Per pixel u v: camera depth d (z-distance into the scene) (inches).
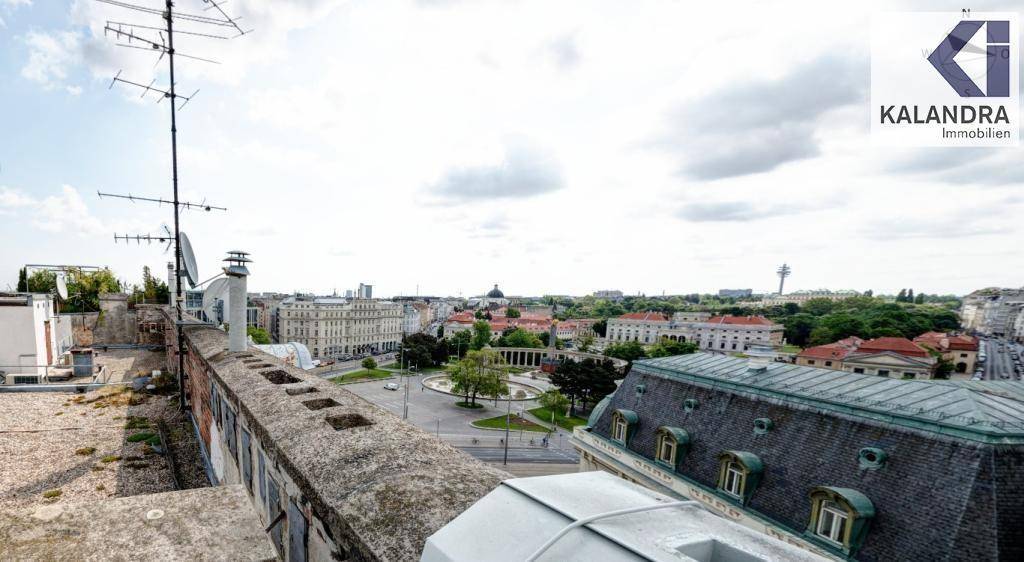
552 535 77.1
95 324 1125.7
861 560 407.5
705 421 629.3
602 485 102.5
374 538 113.9
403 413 2092.8
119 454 402.9
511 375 3312.0
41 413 511.5
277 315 4318.4
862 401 492.4
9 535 100.3
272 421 214.7
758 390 588.1
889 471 426.6
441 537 82.6
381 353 4387.3
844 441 475.2
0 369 755.4
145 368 810.8
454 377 2317.9
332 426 201.8
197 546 104.0
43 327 859.4
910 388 496.7
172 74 572.1
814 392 543.8
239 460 271.0
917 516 391.5
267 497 210.2
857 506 413.1
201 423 431.5
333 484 146.5
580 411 2322.8
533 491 94.7
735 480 544.1
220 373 330.3
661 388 728.3
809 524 457.7
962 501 373.1
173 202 624.7
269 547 106.6
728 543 80.5
